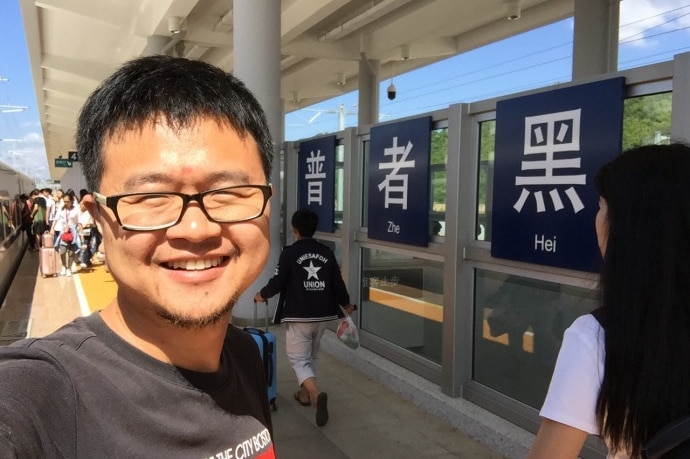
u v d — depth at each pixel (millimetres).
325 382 5164
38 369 902
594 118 3094
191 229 982
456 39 12758
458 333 4246
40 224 19375
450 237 4223
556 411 1292
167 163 980
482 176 4137
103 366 981
